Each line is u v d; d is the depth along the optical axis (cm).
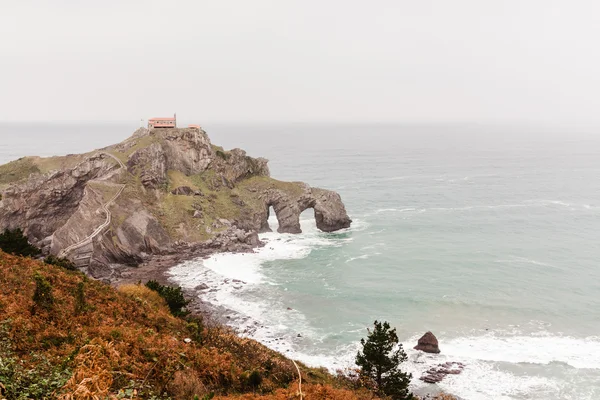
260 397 2119
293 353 6538
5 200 11119
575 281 9325
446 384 5744
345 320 7681
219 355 2781
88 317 2686
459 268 10244
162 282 9431
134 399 1537
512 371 6041
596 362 6244
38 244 10788
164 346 2500
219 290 9025
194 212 12475
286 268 10406
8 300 2480
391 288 9081
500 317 7688
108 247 10369
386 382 4475
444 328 7312
